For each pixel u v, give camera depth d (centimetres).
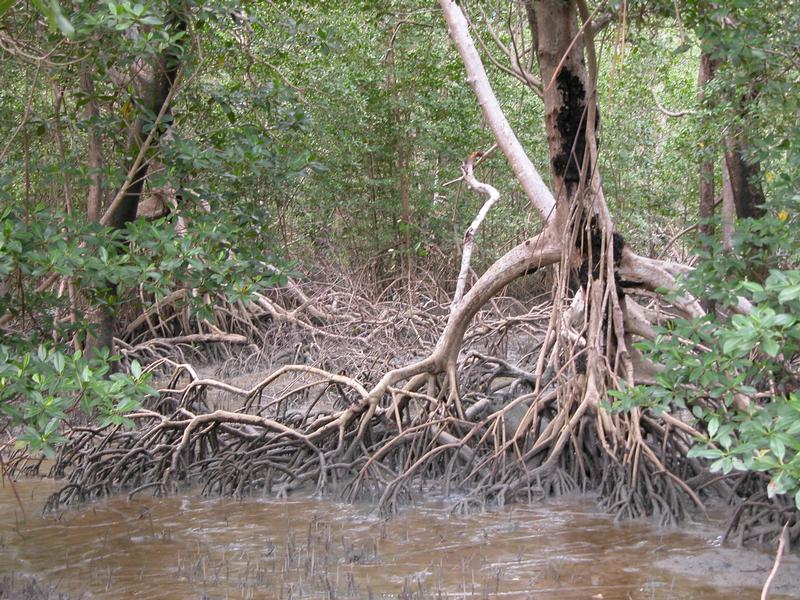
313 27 1132
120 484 1040
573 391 964
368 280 2198
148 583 709
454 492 980
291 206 2033
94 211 1270
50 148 1464
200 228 830
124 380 636
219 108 1206
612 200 2045
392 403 1073
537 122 2083
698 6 805
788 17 857
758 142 861
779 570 695
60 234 766
